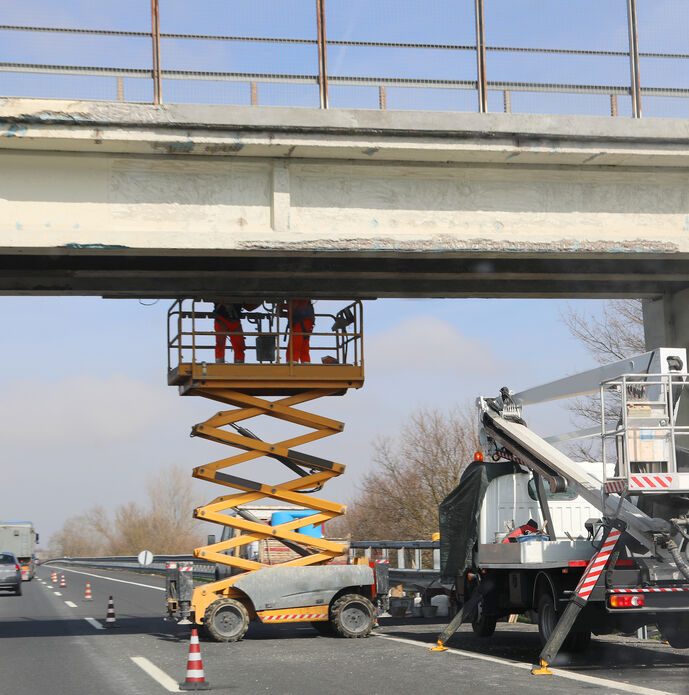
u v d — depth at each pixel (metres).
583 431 15.66
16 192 14.39
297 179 15.25
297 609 16.39
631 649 14.16
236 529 18.83
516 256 16.02
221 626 16.17
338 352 18.78
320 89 14.88
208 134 14.38
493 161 15.59
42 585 44.66
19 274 17.66
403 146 14.87
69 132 13.97
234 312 18.55
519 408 16.62
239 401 18.22
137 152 14.68
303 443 18.25
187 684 10.94
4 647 16.03
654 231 16.14
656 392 12.52
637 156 15.53
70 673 12.59
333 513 18.00
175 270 17.55
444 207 15.62
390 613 21.50
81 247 14.42
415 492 49.69
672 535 11.78
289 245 14.95
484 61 15.34
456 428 50.28
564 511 15.63
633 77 15.80
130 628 19.56
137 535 111.75
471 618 16.23
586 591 11.76
